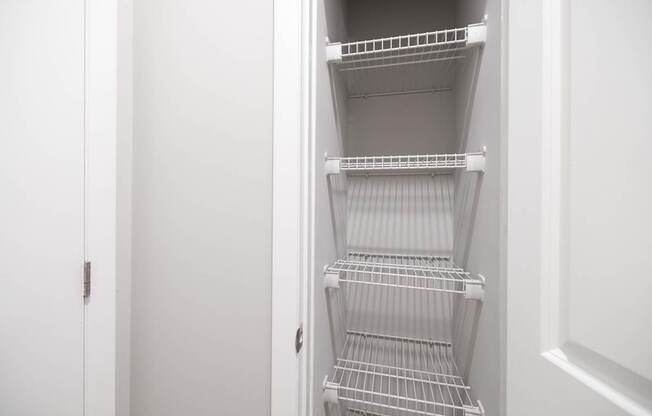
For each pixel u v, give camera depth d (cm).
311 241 68
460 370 101
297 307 63
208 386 70
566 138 42
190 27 70
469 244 90
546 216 45
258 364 66
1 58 78
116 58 71
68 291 75
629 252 34
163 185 73
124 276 75
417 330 124
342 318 119
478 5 81
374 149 133
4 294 81
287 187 63
